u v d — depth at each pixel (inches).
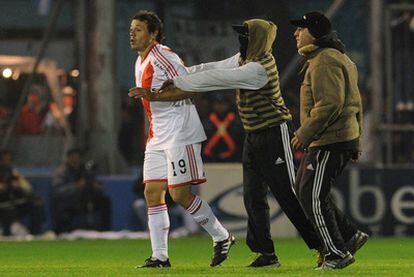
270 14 2741.1
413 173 2242.9
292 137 1262.3
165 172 1280.8
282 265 1350.9
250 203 1282.0
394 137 2308.1
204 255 1691.7
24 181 2228.1
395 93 2300.7
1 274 1222.3
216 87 1227.2
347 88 1187.3
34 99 2536.9
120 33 2780.5
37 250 1828.2
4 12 2657.5
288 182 1258.0
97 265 1435.8
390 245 1946.4
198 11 2731.3
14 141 2491.4
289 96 2536.9
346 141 1190.3
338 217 1241.4
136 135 2674.7
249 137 1268.5
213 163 2421.3
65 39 2608.3
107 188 2231.8
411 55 2297.0
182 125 1269.7
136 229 2231.8
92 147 2378.2
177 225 2213.3
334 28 2847.0
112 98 2388.0
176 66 1258.0
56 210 2209.6
